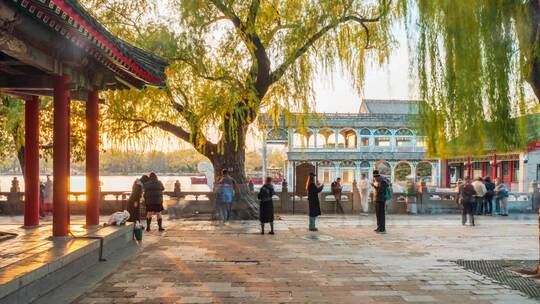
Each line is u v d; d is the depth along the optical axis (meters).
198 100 18.05
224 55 17.83
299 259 10.75
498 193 22.56
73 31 8.47
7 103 19.33
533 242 13.62
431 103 9.27
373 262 10.44
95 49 9.73
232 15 17.44
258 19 18.19
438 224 18.34
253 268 9.71
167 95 18.23
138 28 18.08
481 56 8.91
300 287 8.16
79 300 7.26
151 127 20.48
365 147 51.22
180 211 21.64
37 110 12.29
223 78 17.28
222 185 18.47
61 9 7.02
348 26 18.73
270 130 45.41
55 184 10.44
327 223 18.39
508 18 8.91
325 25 17.53
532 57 8.81
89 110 12.36
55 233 10.46
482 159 42.03
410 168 52.59
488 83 8.91
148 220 15.64
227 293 7.72
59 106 10.36
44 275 7.54
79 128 21.69
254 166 71.50
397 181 51.34
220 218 18.97
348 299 7.41
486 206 23.03
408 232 15.76
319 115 20.27
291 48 17.78
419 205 23.84
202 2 16.64
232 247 12.37
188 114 18.38
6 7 7.09
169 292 7.76
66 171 10.61
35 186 12.20
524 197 26.14
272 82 18.30
